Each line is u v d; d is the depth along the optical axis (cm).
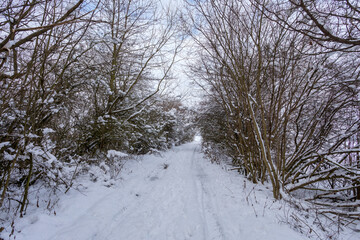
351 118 481
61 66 439
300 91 475
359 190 433
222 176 635
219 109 835
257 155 554
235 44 507
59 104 422
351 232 315
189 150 1447
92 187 450
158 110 1202
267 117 509
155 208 395
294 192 518
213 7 441
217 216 353
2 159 290
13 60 280
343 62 415
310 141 511
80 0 197
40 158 325
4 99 257
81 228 290
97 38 411
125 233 298
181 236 296
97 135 627
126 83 770
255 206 364
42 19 290
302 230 281
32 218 287
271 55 443
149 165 802
